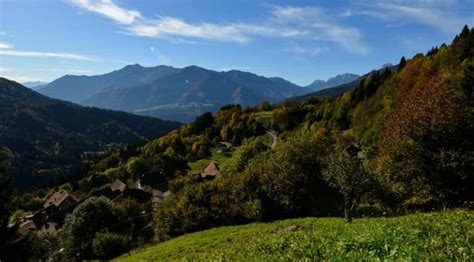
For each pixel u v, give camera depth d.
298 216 51.34
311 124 176.50
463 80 44.66
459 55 100.00
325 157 52.03
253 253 14.34
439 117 36.94
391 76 143.38
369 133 103.94
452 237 10.45
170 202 58.91
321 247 12.04
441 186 37.06
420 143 37.62
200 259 18.27
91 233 73.81
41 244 71.12
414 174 38.56
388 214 39.06
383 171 40.88
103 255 54.91
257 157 60.34
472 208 30.41
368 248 10.75
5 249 45.25
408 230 12.17
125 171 172.00
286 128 194.75
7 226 46.06
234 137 199.88
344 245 11.41
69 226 75.38
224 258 15.73
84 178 192.75
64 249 68.81
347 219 32.69
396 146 39.41
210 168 136.00
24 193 181.88
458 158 35.66
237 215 52.91
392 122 44.56
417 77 112.69
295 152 52.47
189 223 55.38
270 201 51.84
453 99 37.75
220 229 46.53
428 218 14.81
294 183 51.34
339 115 156.88
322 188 52.00
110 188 142.25
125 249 56.06
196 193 56.09
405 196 39.38
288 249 13.25
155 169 164.62
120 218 79.88
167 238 56.66
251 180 52.84
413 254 8.94
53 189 180.50
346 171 38.44
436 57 114.75
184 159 176.50
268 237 18.88
